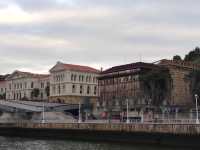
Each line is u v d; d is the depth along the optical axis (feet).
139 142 245.24
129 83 456.86
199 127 213.66
